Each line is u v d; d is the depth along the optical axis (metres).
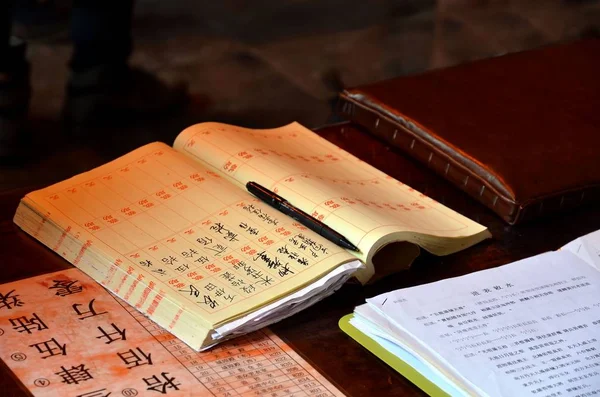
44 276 0.97
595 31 4.21
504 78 1.46
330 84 3.52
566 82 1.46
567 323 0.93
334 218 1.02
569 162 1.21
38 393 0.79
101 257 0.98
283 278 0.94
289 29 4.02
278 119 3.22
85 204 1.07
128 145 2.94
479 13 4.38
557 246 1.13
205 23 3.98
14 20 3.71
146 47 3.68
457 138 1.25
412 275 1.04
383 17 4.24
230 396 0.81
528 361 0.86
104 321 0.90
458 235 1.09
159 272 0.94
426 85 1.41
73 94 3.18
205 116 3.19
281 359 0.88
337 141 1.36
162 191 1.10
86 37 3.16
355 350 0.90
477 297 0.96
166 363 0.85
